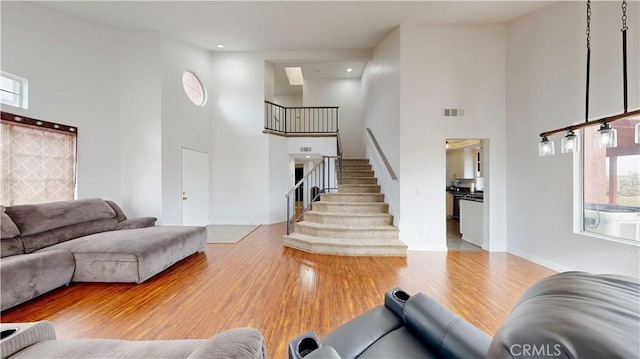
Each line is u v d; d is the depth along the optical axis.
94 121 4.50
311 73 7.99
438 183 4.32
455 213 7.82
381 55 5.38
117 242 3.04
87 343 1.23
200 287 2.83
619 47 2.77
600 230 3.00
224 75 6.37
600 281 0.79
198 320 2.17
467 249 4.39
